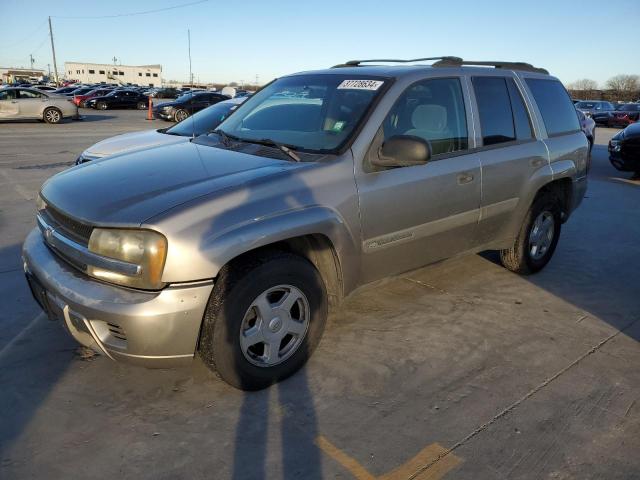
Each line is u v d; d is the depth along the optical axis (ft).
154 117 80.69
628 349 11.66
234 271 8.76
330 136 10.68
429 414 9.16
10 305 12.78
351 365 10.62
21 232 18.80
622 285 15.44
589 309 13.67
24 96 69.62
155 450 8.14
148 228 7.97
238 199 8.70
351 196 10.04
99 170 10.41
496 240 14.21
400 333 12.02
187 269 8.04
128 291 8.14
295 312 10.02
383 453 8.20
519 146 13.89
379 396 9.64
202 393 9.59
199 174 9.54
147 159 10.81
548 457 8.22
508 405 9.48
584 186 16.79
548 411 9.34
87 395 9.45
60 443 8.23
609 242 19.93
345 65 14.70
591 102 100.78
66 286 8.57
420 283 15.03
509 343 11.74
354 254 10.34
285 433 8.59
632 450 8.43
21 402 9.18
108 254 8.21
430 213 11.60
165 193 8.77
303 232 9.23
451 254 12.94
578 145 16.07
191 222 8.15
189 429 8.64
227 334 8.72
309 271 9.62
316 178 9.67
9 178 29.37
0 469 7.64
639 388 10.15
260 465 7.90
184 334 8.26
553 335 12.18
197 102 77.05
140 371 10.20
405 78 11.41
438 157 11.78
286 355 9.84
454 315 13.03
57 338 11.30
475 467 7.97
